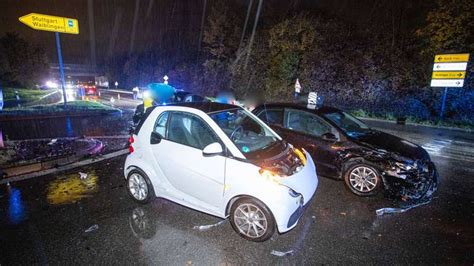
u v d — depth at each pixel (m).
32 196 4.51
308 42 21.25
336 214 3.98
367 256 3.04
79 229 3.56
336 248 3.18
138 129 4.24
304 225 3.69
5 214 3.92
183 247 3.19
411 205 4.26
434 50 14.55
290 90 22.58
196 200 3.66
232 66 28.52
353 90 17.86
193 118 3.79
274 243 3.28
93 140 8.47
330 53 19.88
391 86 16.09
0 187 4.86
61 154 6.58
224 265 2.89
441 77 12.81
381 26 18.58
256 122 4.23
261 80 25.53
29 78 42.50
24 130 10.62
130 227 3.61
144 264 2.90
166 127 3.96
